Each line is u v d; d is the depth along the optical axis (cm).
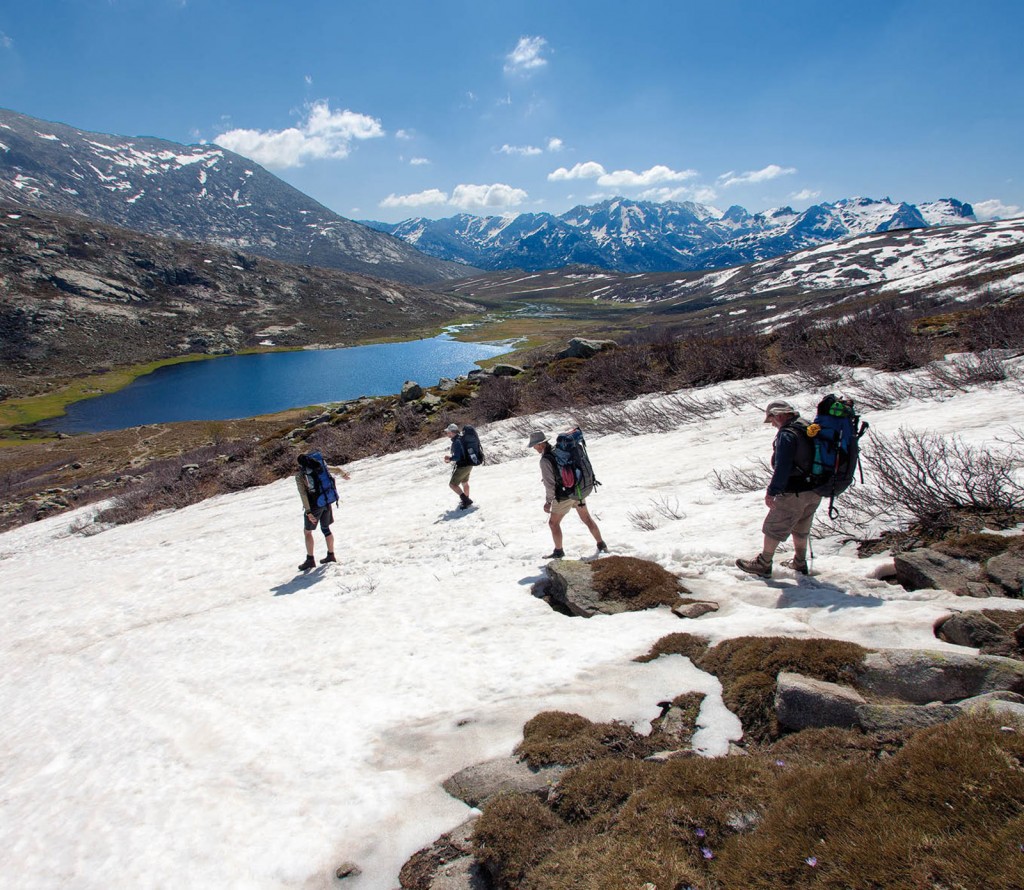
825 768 246
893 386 1284
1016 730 222
